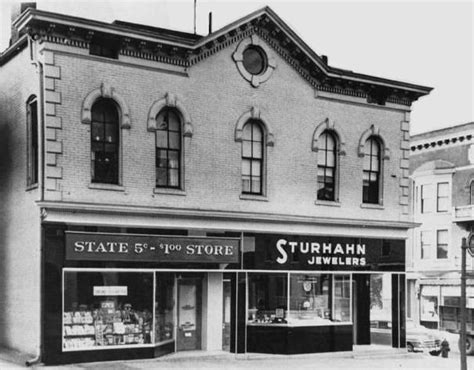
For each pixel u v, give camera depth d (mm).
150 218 19328
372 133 23875
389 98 24359
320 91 22859
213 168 20625
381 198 24000
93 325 18281
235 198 20969
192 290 20984
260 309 21219
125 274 18922
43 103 18016
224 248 20562
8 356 18422
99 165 18828
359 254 23234
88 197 18391
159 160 19906
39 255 17781
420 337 26875
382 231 23812
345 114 23375
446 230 45312
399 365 20859
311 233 22297
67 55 18234
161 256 19453
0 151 21375
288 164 22078
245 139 21531
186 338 20812
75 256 18000
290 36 21812
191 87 20344
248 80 21406
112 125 19141
